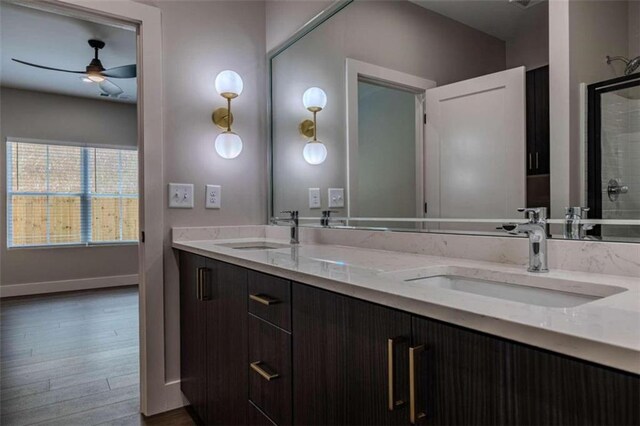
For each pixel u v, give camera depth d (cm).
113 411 201
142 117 196
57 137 500
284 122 230
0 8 291
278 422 117
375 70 176
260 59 238
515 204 123
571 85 108
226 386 151
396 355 77
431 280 114
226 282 150
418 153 156
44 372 248
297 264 117
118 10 189
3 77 436
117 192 539
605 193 100
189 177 210
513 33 124
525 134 121
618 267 96
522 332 57
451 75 144
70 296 468
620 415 47
